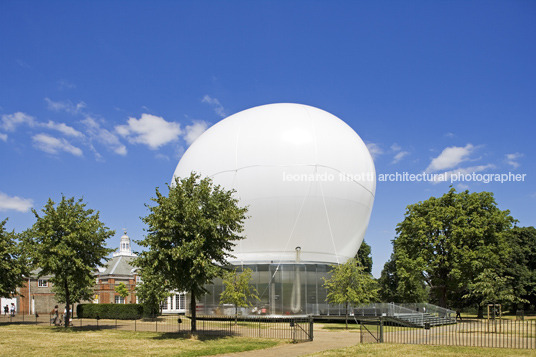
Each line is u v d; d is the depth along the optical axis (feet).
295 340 73.92
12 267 118.32
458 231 127.85
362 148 144.87
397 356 54.90
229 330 93.09
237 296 110.22
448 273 132.77
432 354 55.62
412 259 134.82
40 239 96.94
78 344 72.18
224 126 142.51
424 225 134.10
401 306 114.52
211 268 76.23
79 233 95.96
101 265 102.63
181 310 187.32
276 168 126.41
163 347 67.77
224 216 79.41
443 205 140.87
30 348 67.72
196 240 75.41
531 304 176.35
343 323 117.70
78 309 150.71
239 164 129.29
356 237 139.03
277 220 125.39
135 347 68.08
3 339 80.23
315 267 125.90
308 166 127.13
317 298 124.88
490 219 131.75
